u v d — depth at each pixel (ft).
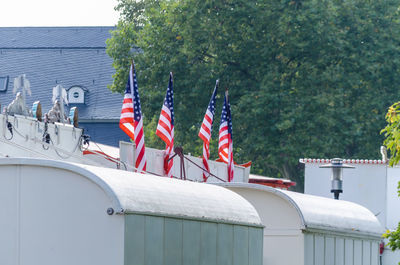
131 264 64.23
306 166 187.21
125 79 301.84
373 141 291.99
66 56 466.29
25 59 465.06
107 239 63.72
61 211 64.49
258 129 281.13
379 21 298.15
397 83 296.71
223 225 79.05
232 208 81.92
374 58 289.53
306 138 275.80
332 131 280.92
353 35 293.02
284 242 96.84
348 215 108.78
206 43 285.84
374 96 291.17
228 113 148.05
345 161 185.68
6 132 102.99
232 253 80.79
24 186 65.00
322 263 100.17
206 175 147.74
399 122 109.60
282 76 288.51
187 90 286.46
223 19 287.48
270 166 295.69
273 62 288.10
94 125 437.58
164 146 293.43
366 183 184.75
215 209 78.13
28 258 64.49
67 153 106.01
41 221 64.59
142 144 115.75
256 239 86.43
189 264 72.90
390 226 182.91
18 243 64.69
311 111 278.46
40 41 474.49
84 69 458.91
